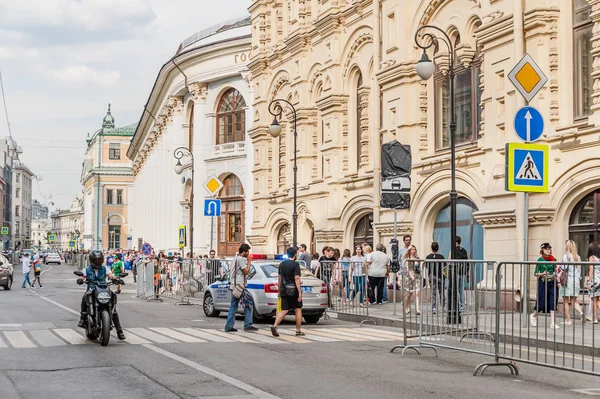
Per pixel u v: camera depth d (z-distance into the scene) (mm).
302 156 33375
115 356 12469
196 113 54406
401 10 25531
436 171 23500
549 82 19078
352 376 10523
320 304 19562
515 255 19734
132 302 29406
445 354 13062
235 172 51219
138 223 87062
